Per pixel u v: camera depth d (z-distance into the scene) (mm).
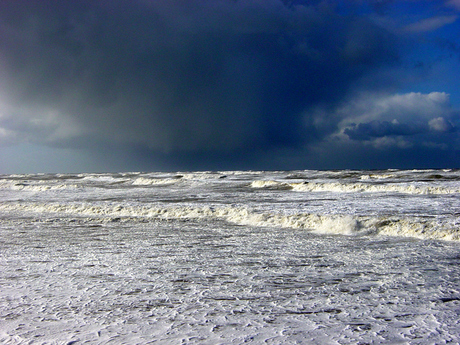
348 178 45844
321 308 6109
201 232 13828
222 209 18094
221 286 7383
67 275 8352
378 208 18453
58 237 13398
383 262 9086
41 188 39406
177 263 9289
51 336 5195
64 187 39188
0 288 7516
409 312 5855
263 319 5676
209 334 5164
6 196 31500
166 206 20031
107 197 28250
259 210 18250
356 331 5176
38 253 10828
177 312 6023
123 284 7594
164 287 7359
